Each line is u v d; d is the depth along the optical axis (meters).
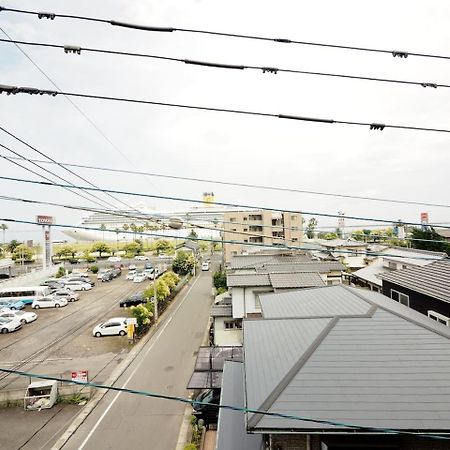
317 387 6.34
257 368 7.26
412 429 5.44
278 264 23.41
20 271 48.41
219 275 32.41
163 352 18.48
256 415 5.83
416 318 8.96
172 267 43.50
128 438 10.92
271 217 43.81
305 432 5.58
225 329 18.75
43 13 3.83
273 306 11.82
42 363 17.12
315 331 8.19
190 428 11.41
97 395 13.71
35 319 25.22
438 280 12.05
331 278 22.42
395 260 23.55
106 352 18.56
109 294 33.56
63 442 10.70
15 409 12.71
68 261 60.03
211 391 12.48
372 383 6.39
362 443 5.90
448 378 6.44
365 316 8.52
